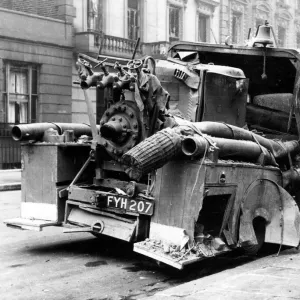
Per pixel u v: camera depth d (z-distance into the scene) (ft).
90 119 22.11
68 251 23.54
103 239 25.68
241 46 27.30
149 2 89.92
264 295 14.61
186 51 28.50
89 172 23.67
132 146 20.47
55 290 17.94
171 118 20.27
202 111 23.52
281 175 22.93
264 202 21.62
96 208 21.42
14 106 71.92
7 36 69.46
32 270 20.40
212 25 103.24
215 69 24.12
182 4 95.81
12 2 74.79
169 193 19.13
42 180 23.35
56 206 22.85
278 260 19.85
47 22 74.18
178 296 14.84
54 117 75.97
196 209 18.38
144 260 22.11
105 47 79.87
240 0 108.88
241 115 25.11
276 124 28.22
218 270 20.71
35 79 74.23
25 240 25.73
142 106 20.02
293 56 26.20
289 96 29.35
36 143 23.49
